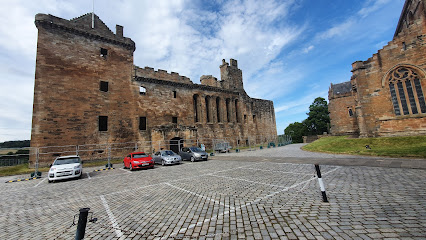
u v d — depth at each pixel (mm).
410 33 17672
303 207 5082
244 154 24391
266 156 19312
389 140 16594
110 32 27562
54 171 11828
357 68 20359
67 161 13336
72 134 22797
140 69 30172
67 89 23156
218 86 41250
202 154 19438
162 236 4039
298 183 7660
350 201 5258
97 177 12852
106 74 26516
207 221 4633
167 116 31828
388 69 18641
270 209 5117
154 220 4922
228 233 3961
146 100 29938
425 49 16922
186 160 21078
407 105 17625
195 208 5594
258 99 50625
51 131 21500
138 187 8938
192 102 35594
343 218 4242
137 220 5000
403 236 3332
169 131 27766
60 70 23000
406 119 17500
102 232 4418
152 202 6473
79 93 23938
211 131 37250
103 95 25844
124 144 26609
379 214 4297
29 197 8375
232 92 42781
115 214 5570
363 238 3373
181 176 11133
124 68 28328
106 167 18109
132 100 28453
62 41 23656
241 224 4340
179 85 34219
